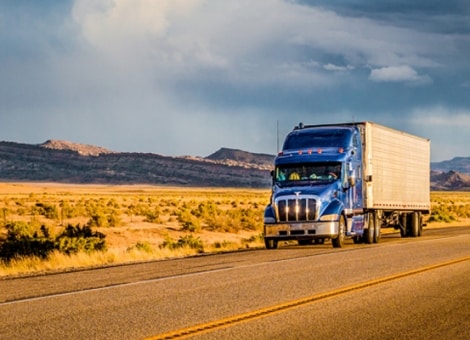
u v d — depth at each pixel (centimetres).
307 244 3366
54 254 2348
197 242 3080
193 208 8206
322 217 2922
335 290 1477
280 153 3142
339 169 3028
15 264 2158
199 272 1872
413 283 1608
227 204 10894
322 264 2092
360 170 3238
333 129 3192
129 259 2470
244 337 984
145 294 1430
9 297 1406
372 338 980
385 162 3538
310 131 3212
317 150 3084
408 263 2111
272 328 1052
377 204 3403
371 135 3356
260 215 6762
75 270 2017
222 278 1720
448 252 2567
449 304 1292
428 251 2630
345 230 3036
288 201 2955
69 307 1260
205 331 1026
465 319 1134
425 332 1025
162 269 1986
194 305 1279
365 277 1727
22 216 5988
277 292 1451
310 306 1264
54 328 1055
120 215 6331
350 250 2742
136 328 1053
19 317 1155
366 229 3312
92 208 6688
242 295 1408
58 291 1492
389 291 1470
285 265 2066
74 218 6006
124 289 1513
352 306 1265
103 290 1497
